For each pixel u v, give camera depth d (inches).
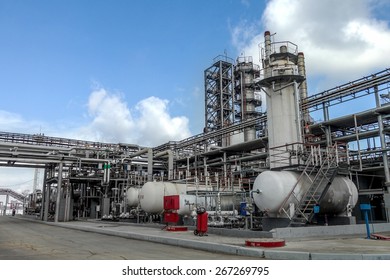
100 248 522.0
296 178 727.1
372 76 982.4
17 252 474.0
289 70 863.7
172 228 767.1
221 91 2138.3
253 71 2004.2
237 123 1472.7
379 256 366.6
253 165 1330.0
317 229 614.9
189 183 1143.6
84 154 1667.1
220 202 917.8
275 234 569.6
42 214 1688.0
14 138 1721.2
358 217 1034.7
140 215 1149.7
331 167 747.4
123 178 1593.3
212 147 1550.2
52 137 1823.3
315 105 1143.6
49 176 1715.1
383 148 920.9
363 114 962.7
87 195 1717.5
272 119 868.6
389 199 887.1
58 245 567.5
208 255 443.5
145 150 1428.4
